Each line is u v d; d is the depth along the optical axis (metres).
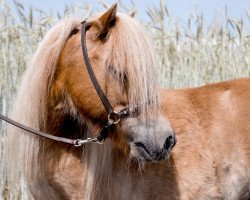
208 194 5.29
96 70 4.65
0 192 7.72
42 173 5.18
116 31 4.61
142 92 4.46
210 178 5.30
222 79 9.73
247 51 9.77
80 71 4.74
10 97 8.74
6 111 8.68
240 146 5.39
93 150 5.13
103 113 4.67
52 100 5.03
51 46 4.95
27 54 9.06
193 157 5.29
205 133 5.40
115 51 4.55
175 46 9.67
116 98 4.57
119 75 4.53
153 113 4.52
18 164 5.16
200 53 9.74
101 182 5.18
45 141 5.14
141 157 4.54
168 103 5.45
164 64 9.55
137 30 4.60
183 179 5.24
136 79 4.46
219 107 5.53
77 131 5.18
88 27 4.89
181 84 9.59
